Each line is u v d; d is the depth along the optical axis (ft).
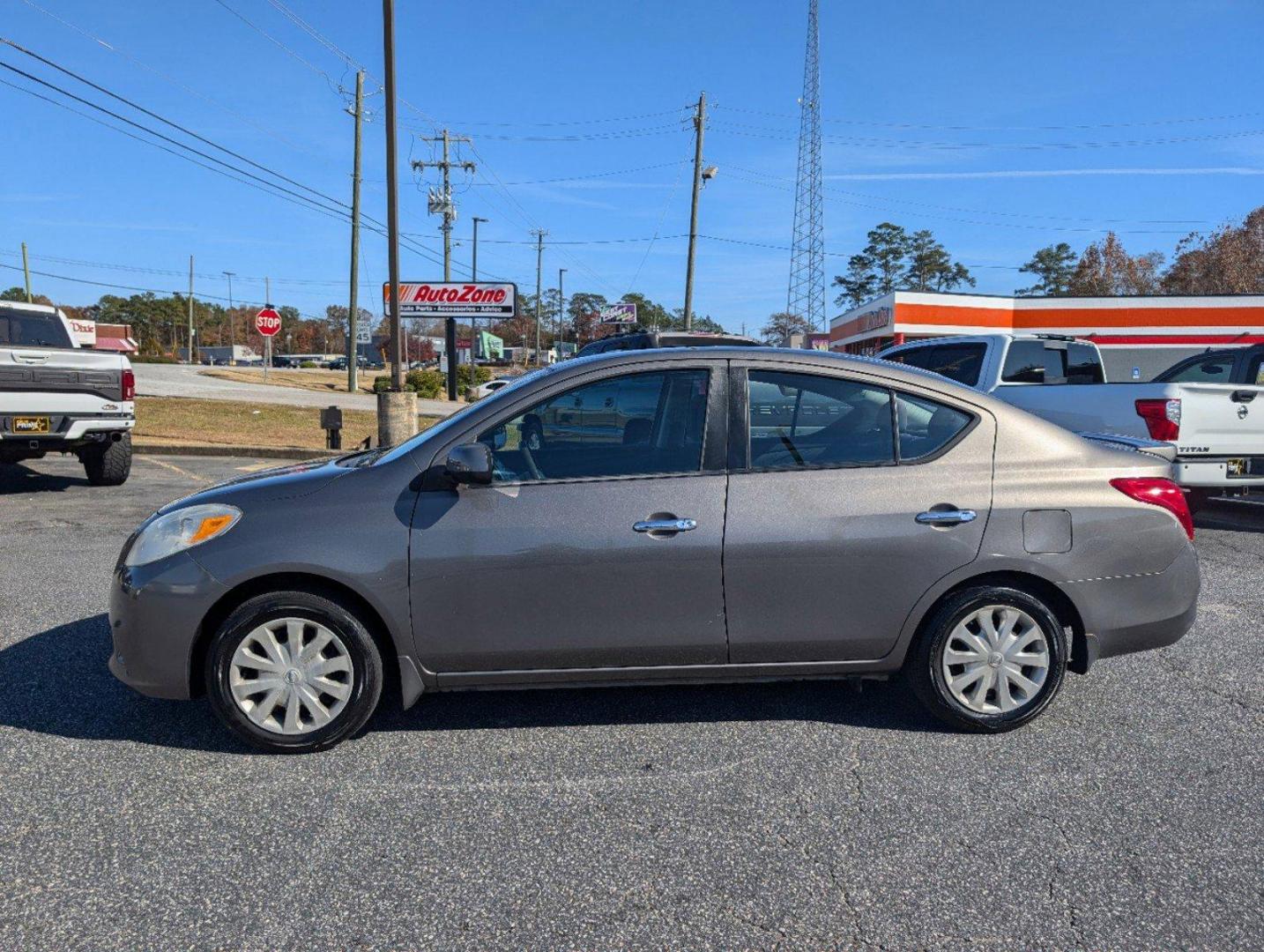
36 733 12.93
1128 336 114.52
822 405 12.72
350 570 11.84
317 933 8.50
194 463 46.78
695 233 129.80
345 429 63.05
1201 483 26.23
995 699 12.89
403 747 12.55
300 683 12.15
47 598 19.94
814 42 177.37
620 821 10.59
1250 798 11.16
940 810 10.84
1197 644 17.24
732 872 9.54
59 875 9.40
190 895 9.09
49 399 32.96
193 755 12.25
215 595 11.85
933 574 12.46
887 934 8.51
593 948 8.30
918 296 112.16
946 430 12.85
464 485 12.10
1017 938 8.46
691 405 12.70
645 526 12.08
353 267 114.62
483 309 108.27
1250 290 181.78
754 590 12.26
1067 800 11.10
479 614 12.09
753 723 13.39
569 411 12.59
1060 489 12.67
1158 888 9.27
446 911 8.84
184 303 392.47
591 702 14.20
